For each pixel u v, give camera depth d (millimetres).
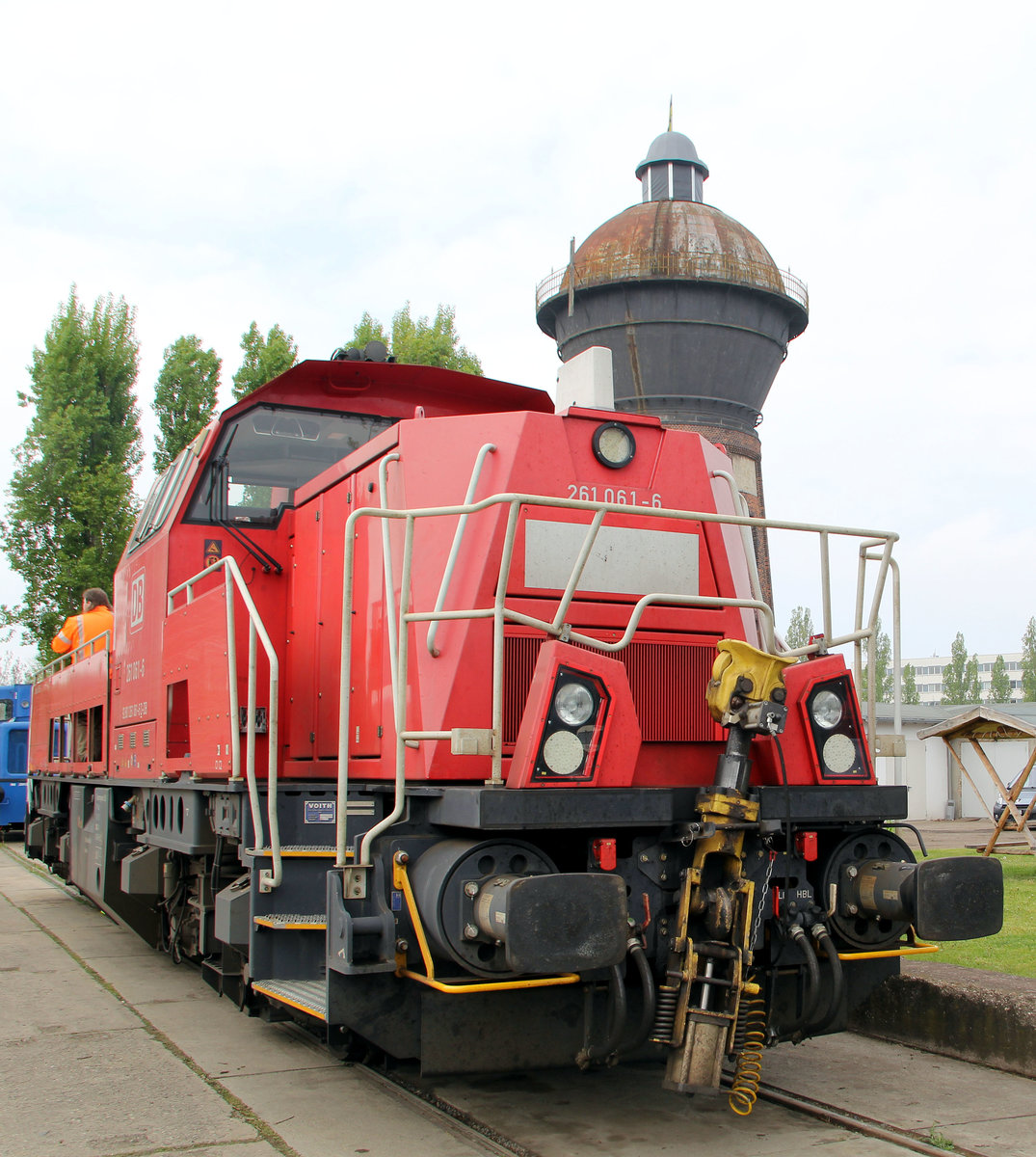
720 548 5191
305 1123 4441
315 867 4988
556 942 3688
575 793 4082
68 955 8578
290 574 6496
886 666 75250
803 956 4543
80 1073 5199
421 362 22500
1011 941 7730
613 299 24281
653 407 24422
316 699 5852
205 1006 6734
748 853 4363
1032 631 83875
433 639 4598
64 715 11062
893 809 4703
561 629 4316
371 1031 4113
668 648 4922
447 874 3930
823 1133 4391
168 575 6641
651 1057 4469
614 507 4336
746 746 4367
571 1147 4188
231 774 5207
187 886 7145
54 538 22672
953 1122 4516
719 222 25219
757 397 25062
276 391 6758
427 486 4992
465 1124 4480
